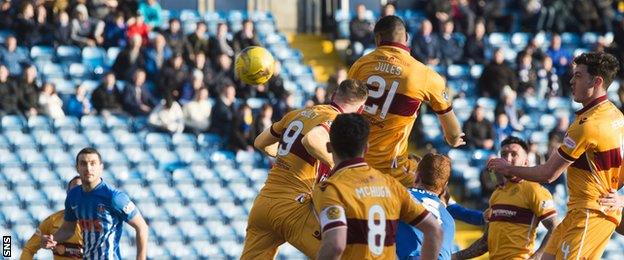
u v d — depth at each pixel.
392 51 26.30
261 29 63.19
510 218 30.05
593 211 27.12
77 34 58.69
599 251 27.38
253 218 25.83
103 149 54.22
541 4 65.06
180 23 58.94
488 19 64.25
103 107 54.97
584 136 26.38
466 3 62.47
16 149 53.47
